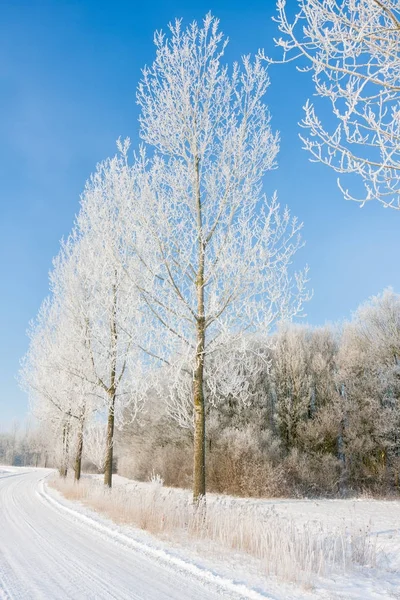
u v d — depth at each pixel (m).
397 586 5.74
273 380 30.23
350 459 27.50
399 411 26.33
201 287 9.95
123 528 9.22
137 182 10.38
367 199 3.99
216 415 28.98
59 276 19.47
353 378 28.70
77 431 21.89
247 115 10.18
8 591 4.68
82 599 4.47
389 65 3.83
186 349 10.03
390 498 24.11
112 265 11.55
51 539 8.10
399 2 3.97
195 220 10.12
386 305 29.03
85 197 16.20
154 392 28.75
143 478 33.78
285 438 29.16
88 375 15.70
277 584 5.38
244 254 9.46
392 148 3.91
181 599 4.64
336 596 4.98
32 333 23.72
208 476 26.28
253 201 10.12
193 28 10.27
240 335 9.66
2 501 15.52
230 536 7.61
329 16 4.00
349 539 8.56
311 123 4.23
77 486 16.39
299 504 19.97
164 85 10.21
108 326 14.11
